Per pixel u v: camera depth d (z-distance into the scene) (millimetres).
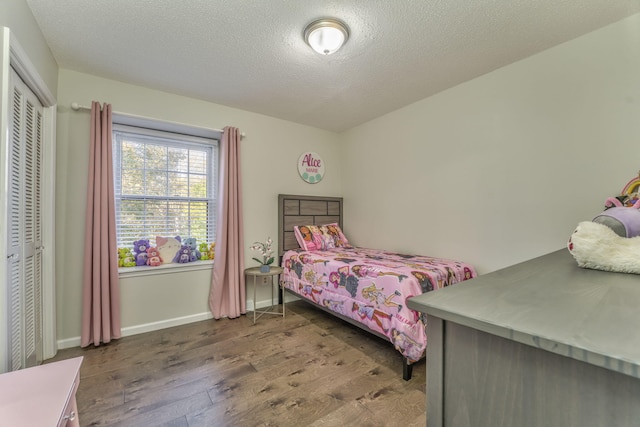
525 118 2131
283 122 3471
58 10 1613
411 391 1674
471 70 2303
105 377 1808
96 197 2254
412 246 2986
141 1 1556
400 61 2162
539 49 2018
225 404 1555
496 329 462
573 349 385
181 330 2584
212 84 2529
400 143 3121
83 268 2246
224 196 2879
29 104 1741
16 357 1535
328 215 3791
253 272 2855
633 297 591
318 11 1631
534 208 2090
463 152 2523
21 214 1606
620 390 379
